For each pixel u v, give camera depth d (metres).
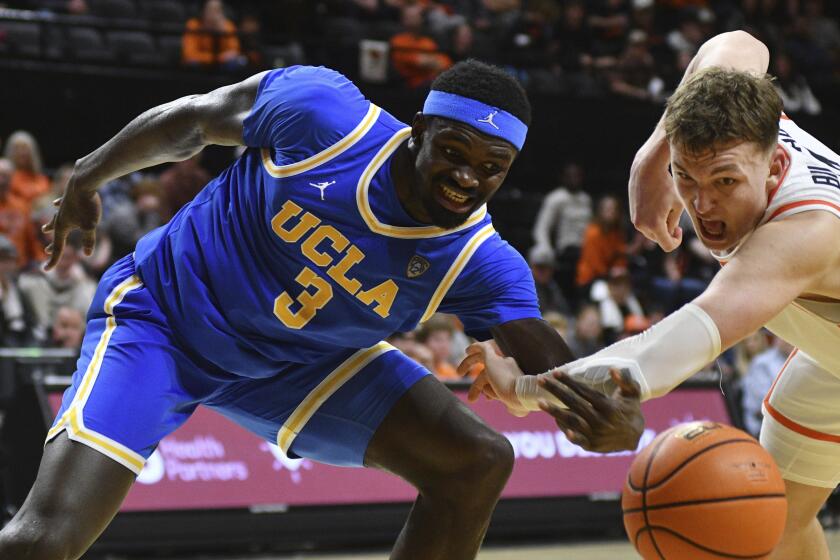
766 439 3.86
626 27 13.65
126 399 3.33
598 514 7.48
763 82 2.81
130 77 10.88
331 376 3.61
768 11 15.23
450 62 12.02
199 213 3.56
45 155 10.74
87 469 3.21
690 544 2.83
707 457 2.83
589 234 10.88
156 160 3.71
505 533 7.29
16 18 10.04
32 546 3.08
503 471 3.50
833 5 16.47
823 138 13.22
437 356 7.82
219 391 3.67
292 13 12.03
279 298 3.43
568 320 9.89
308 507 6.77
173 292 3.53
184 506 6.52
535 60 12.52
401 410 3.56
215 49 11.19
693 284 10.52
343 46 11.54
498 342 3.46
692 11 14.06
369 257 3.31
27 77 10.60
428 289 3.38
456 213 3.15
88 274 8.84
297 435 3.71
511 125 3.07
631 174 3.55
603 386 2.68
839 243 2.82
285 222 3.33
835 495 8.68
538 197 12.13
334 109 3.30
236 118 3.47
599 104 12.42
